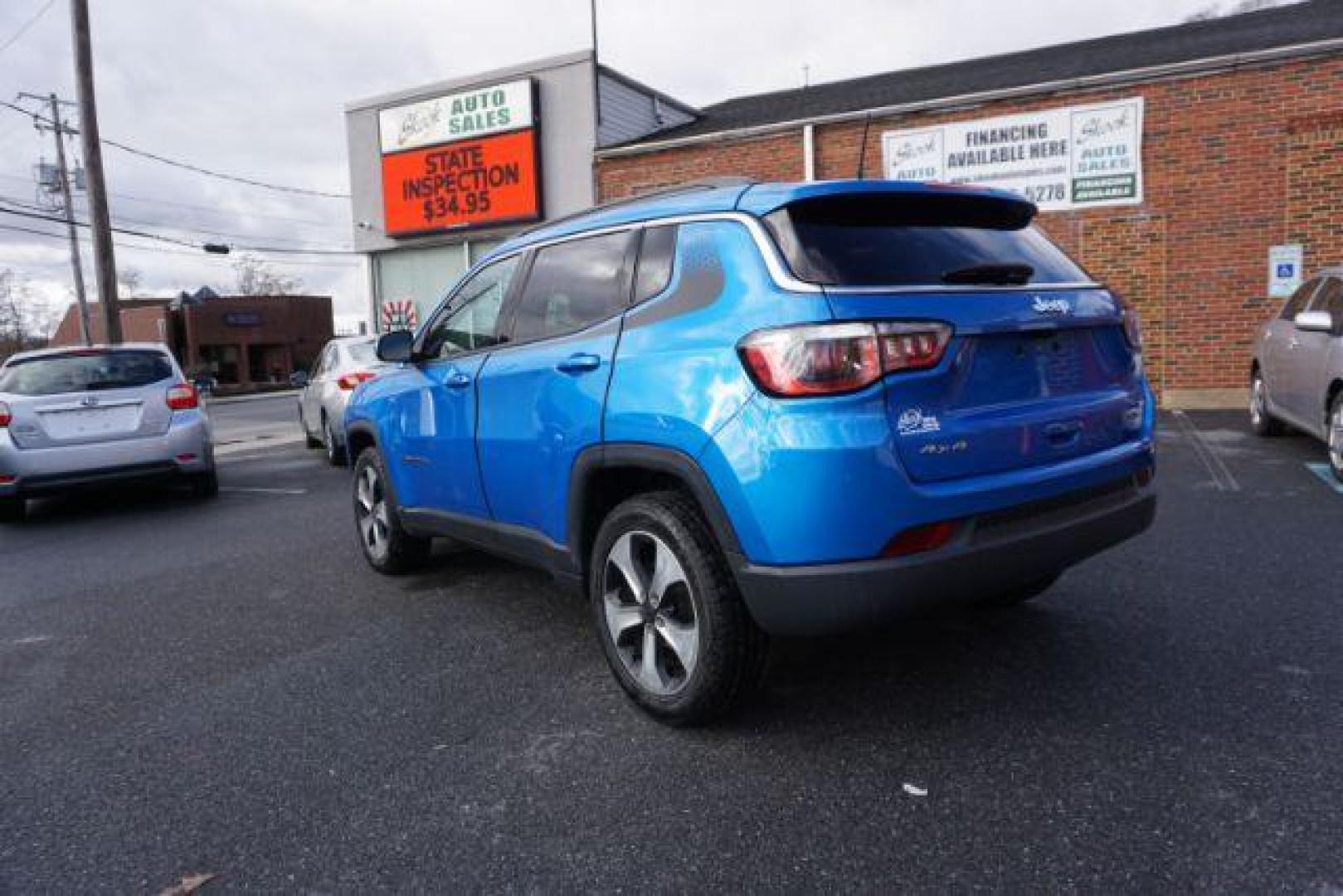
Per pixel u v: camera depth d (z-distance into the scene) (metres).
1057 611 4.09
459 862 2.39
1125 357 3.33
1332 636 3.64
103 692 3.75
